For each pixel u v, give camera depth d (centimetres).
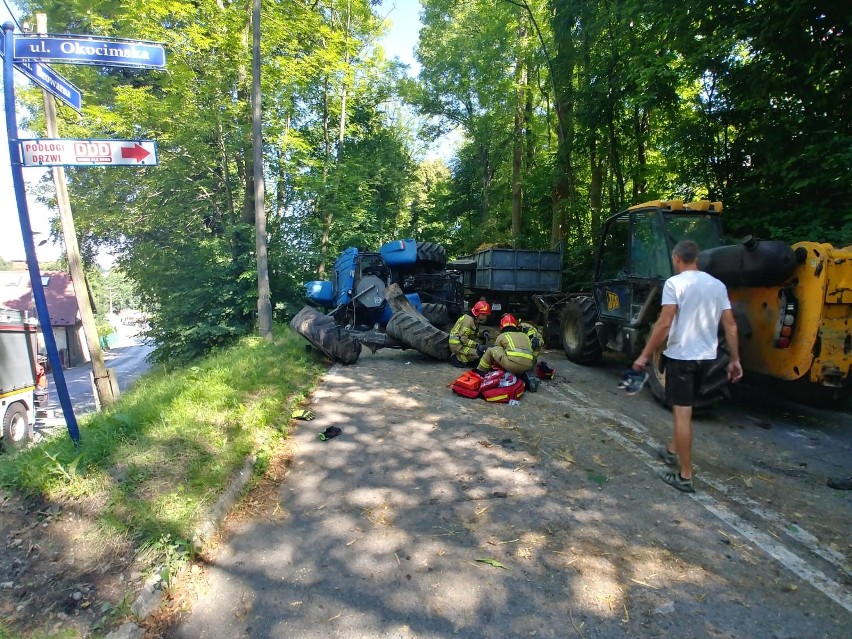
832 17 670
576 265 1337
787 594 268
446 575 288
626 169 1394
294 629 249
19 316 1261
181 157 1543
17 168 370
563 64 1386
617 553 305
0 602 251
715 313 379
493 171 2656
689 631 243
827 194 739
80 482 339
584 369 812
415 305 1134
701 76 852
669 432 503
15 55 371
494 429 514
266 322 1124
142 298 1741
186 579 285
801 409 589
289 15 1415
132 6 1230
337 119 2295
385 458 448
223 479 372
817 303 468
